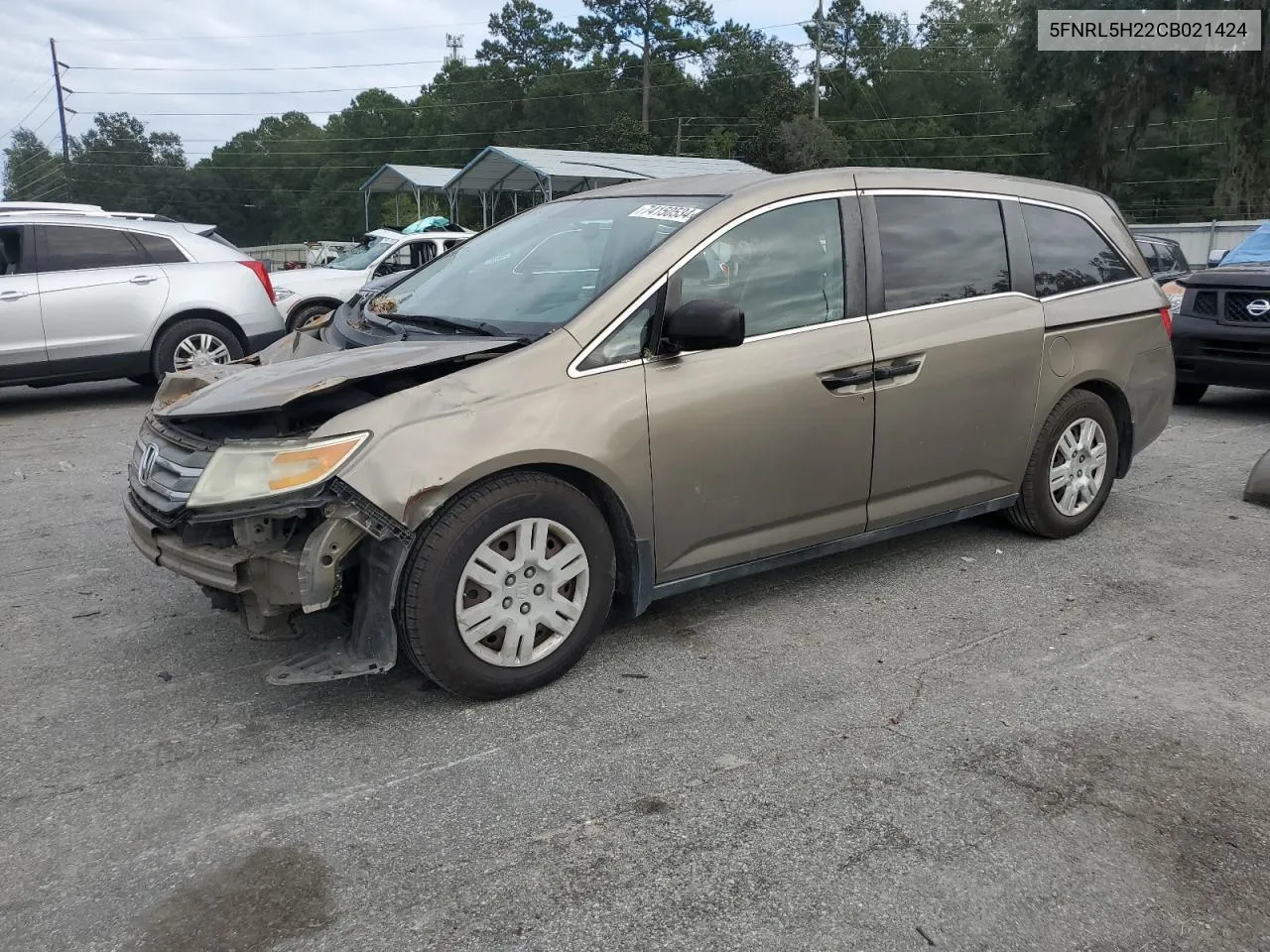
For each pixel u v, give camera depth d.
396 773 3.07
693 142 72.19
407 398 3.23
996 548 5.10
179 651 3.98
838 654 3.88
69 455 7.46
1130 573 4.76
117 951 2.34
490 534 3.30
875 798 2.92
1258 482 5.92
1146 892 2.53
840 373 4.02
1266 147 42.09
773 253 3.96
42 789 3.00
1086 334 4.96
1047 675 3.71
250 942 2.37
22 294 8.59
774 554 4.05
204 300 9.34
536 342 3.47
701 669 3.75
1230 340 8.24
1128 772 3.07
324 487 3.04
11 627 4.24
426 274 4.73
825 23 74.81
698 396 3.67
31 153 104.19
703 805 2.89
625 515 3.60
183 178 94.69
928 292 4.38
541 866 2.63
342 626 3.72
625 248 3.88
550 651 3.53
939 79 73.62
